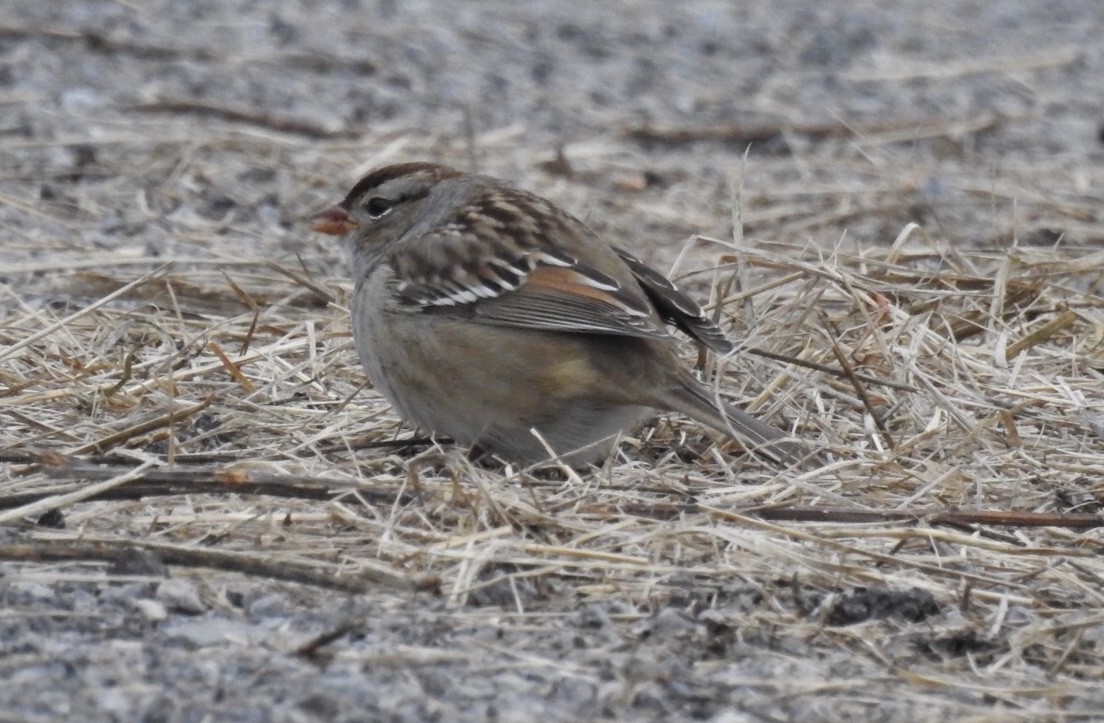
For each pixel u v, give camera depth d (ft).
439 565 28.76
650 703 24.29
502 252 33.73
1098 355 39.58
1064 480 33.47
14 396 36.24
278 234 50.93
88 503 30.40
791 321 39.27
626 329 32.50
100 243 48.44
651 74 75.46
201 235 49.96
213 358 39.11
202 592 27.48
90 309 40.06
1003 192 58.13
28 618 26.22
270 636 26.03
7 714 23.04
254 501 30.76
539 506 30.35
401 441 34.94
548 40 80.64
